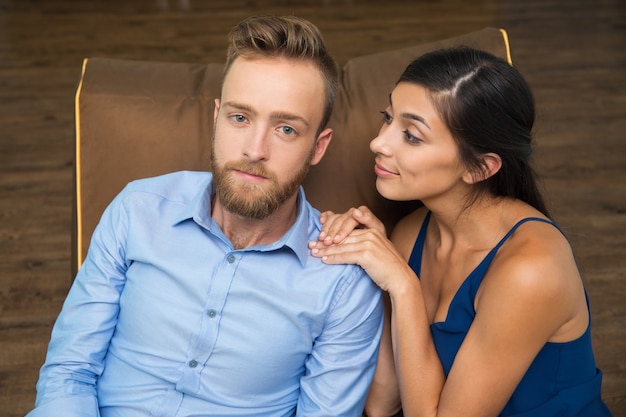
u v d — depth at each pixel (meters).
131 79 1.71
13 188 3.08
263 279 1.40
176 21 4.99
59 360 1.42
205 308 1.38
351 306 1.41
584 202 3.00
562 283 1.30
